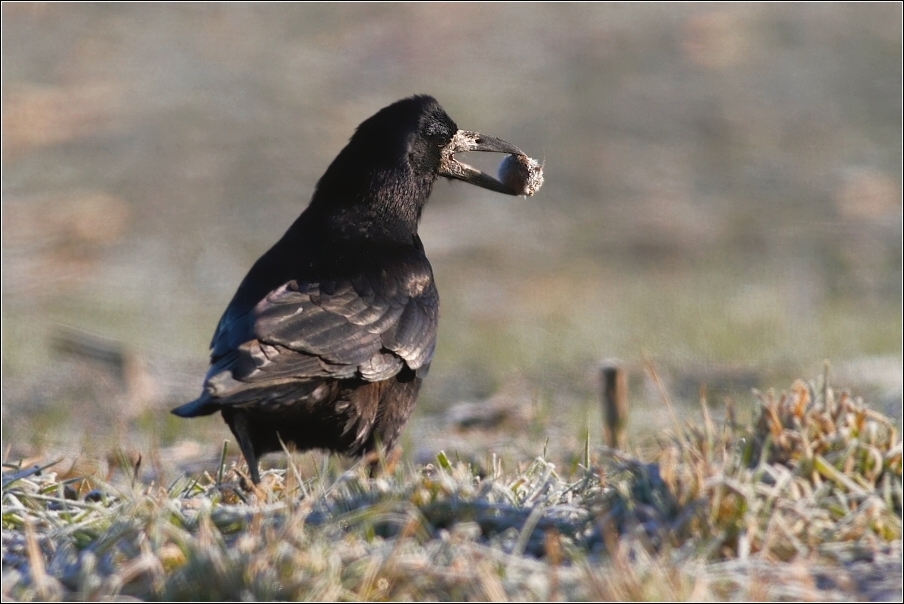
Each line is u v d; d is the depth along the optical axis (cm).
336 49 4772
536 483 751
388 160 953
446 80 4462
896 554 634
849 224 3362
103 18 5050
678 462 690
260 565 591
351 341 848
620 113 4147
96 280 2962
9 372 1881
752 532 627
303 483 769
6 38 4831
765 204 3528
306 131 4066
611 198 3550
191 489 790
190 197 3578
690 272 3017
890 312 2480
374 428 899
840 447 686
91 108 4238
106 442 1355
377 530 668
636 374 1792
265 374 789
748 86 4338
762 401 722
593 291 2811
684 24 4828
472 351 2112
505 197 3538
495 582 575
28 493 737
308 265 892
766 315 2347
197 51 4750
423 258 952
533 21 4928
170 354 2061
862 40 4638
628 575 579
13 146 3934
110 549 631
